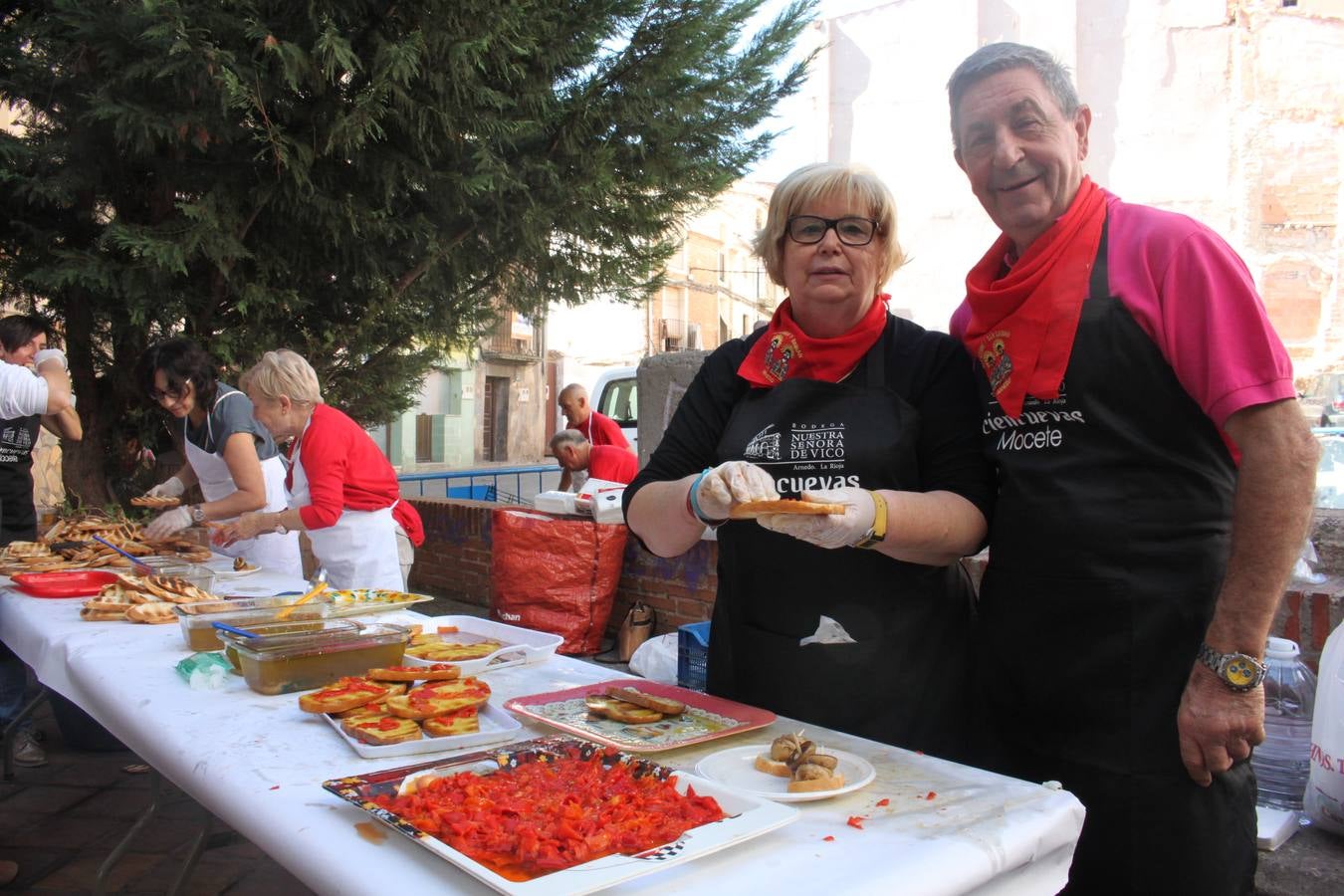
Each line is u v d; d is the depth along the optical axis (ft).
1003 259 6.26
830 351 6.27
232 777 4.65
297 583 10.65
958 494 5.93
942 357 6.23
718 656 6.68
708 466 6.84
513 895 3.12
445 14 16.35
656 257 23.30
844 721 5.95
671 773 4.39
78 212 17.69
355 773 4.68
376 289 20.04
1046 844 4.02
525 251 20.80
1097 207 5.65
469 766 4.55
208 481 12.84
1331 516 10.91
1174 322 5.12
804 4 22.33
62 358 15.01
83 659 7.23
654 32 19.61
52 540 12.87
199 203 16.30
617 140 20.67
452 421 92.89
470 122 17.62
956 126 5.93
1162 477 5.27
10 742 12.17
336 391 21.26
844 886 3.41
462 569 22.09
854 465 5.98
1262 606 4.83
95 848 10.28
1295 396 4.83
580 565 17.07
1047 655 5.61
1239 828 5.31
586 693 5.97
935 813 4.11
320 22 15.78
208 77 14.69
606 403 33.19
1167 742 5.24
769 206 6.36
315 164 17.49
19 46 15.66
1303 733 8.64
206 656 6.82
